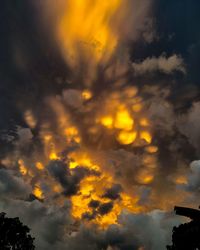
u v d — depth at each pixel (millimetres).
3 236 44875
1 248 44562
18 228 46250
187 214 16375
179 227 20453
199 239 19438
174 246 20609
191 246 19609
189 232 19500
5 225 45406
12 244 45406
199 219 16312
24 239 46469
